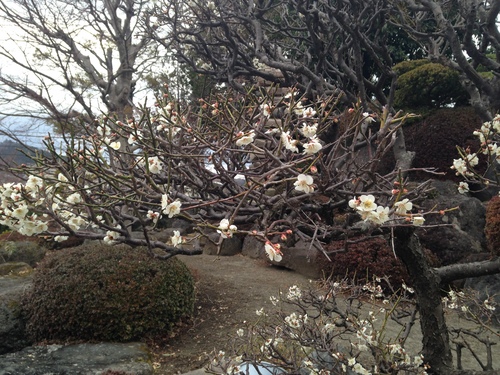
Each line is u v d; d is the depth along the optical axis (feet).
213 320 15.97
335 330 12.26
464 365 12.23
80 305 13.64
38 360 11.91
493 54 30.89
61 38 24.16
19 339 13.96
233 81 21.68
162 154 7.07
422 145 24.94
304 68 19.57
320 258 20.71
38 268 15.35
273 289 19.51
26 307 14.28
